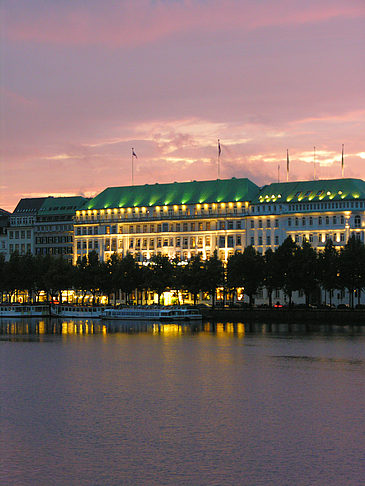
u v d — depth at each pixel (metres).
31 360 110.31
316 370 98.69
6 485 51.00
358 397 79.00
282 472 53.41
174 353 118.62
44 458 56.81
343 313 177.38
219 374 95.38
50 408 73.75
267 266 193.50
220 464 55.25
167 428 65.62
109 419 69.00
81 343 136.25
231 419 68.88
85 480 51.88
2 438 62.44
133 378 92.12
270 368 100.69
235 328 170.50
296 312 183.25
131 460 56.28
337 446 59.78
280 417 69.62
